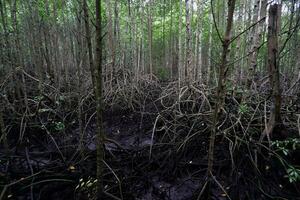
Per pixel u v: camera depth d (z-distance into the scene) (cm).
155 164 486
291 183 386
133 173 452
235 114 526
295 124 475
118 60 1000
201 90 661
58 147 517
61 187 400
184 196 404
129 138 662
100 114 279
